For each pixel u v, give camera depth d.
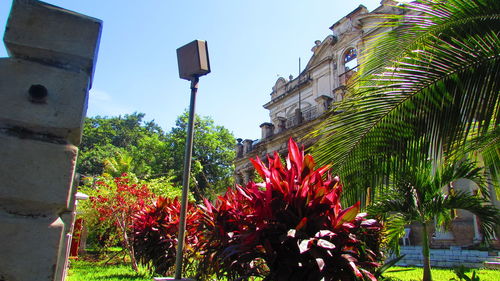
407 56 3.77
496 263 9.84
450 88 3.40
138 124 57.81
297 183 3.02
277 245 2.86
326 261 2.67
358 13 22.53
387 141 3.74
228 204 4.10
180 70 3.88
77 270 8.12
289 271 2.70
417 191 6.94
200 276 4.37
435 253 12.42
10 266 1.42
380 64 3.98
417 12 4.19
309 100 26.03
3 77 1.55
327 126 4.07
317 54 25.97
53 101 1.60
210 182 35.84
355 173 3.92
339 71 23.31
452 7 3.59
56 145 1.58
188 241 6.02
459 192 7.54
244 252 2.98
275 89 30.94
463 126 3.32
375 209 6.88
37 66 1.62
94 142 50.56
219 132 38.06
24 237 1.46
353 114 3.88
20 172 1.50
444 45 3.53
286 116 28.19
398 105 3.67
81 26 1.75
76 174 2.73
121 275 7.07
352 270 2.68
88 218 12.53
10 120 1.52
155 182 13.77
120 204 9.80
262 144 25.86
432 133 3.48
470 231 14.36
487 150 4.52
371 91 3.78
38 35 1.64
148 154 36.72
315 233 2.77
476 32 3.54
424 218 7.27
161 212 7.11
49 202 1.51
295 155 3.31
